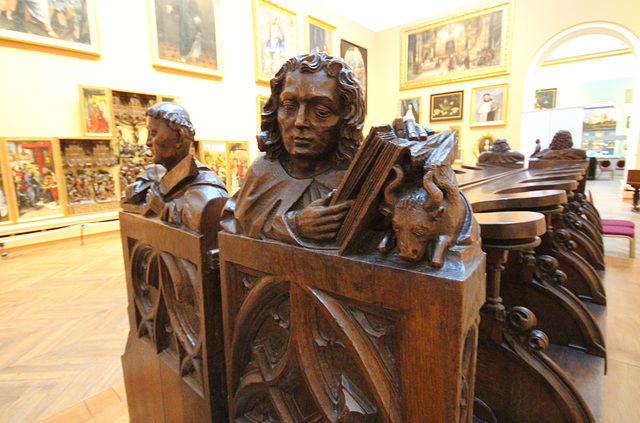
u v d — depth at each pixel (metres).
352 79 0.74
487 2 7.89
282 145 0.83
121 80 4.71
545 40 7.33
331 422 0.68
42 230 4.10
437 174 0.53
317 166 0.80
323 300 0.66
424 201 0.54
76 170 4.37
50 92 4.10
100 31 4.47
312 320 0.71
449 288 0.51
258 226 0.78
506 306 1.51
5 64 3.78
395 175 0.56
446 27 8.46
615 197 7.70
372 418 0.65
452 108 8.60
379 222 0.65
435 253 0.53
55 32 4.05
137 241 1.30
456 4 8.30
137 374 1.43
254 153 6.65
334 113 0.75
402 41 9.19
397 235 0.56
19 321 2.41
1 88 3.77
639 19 6.48
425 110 9.06
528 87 7.64
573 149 3.49
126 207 1.37
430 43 8.77
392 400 0.60
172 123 1.07
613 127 14.84
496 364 1.07
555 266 1.43
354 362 0.66
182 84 5.43
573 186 1.61
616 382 1.52
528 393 1.03
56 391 1.74
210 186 1.04
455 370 0.52
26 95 3.94
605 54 11.02
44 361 1.98
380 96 9.82
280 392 0.83
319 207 0.69
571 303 1.39
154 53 5.00
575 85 14.26
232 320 0.90
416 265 0.55
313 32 7.68
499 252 0.95
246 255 0.81
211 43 5.73
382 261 0.59
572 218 2.48
